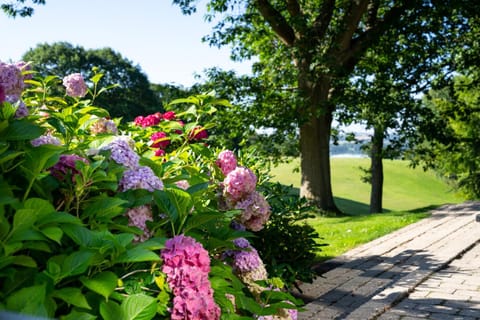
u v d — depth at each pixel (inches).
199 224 100.6
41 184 85.8
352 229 468.8
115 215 86.7
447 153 1063.0
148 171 100.0
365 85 696.4
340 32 643.5
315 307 220.1
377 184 842.2
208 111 145.2
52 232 70.5
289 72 660.7
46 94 153.3
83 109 121.2
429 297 235.9
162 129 174.6
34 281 71.1
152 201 102.1
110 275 73.6
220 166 158.2
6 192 74.8
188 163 164.2
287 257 220.7
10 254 73.1
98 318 76.4
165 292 85.7
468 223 477.7
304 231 230.5
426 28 707.4
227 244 106.9
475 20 722.2
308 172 713.6
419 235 418.6
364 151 892.0
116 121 164.7
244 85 688.4
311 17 774.5
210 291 89.3
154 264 89.7
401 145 795.4
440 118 816.3
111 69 1667.1
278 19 681.6
